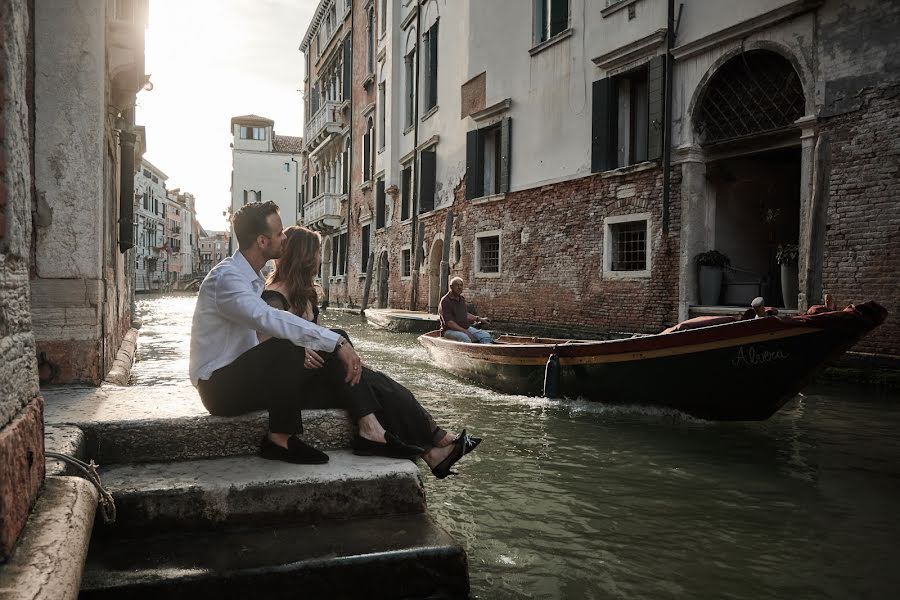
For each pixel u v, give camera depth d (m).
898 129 7.33
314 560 2.15
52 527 1.68
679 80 10.09
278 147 53.53
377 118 23.53
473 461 4.67
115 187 6.52
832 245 7.98
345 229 28.77
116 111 6.25
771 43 8.71
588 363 6.57
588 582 2.78
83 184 4.04
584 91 12.09
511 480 4.23
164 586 1.99
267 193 53.25
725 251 10.12
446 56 17.47
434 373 9.17
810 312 5.53
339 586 2.15
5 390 1.62
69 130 4.00
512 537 3.28
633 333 10.91
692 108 9.84
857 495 3.94
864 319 5.03
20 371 1.76
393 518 2.54
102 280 4.23
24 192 1.85
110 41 5.57
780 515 3.61
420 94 19.34
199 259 108.62
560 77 12.75
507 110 14.39
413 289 19.64
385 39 22.73
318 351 2.86
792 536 3.31
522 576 2.83
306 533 2.38
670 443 5.18
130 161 7.22
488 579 2.79
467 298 16.11
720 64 9.40
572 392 6.80
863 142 7.67
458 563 2.28
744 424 5.83
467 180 16.06
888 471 4.41
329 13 32.41
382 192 23.16
